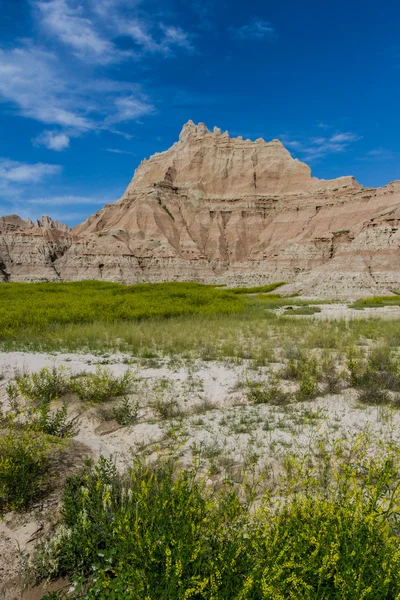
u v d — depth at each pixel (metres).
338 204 123.38
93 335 14.89
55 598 3.23
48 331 15.88
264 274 102.25
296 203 137.38
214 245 137.62
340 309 34.25
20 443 5.11
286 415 7.21
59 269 123.50
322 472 4.85
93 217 159.25
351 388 8.84
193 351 13.01
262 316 23.66
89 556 3.66
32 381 8.70
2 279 116.19
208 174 158.38
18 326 16.88
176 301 29.59
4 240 127.25
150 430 6.84
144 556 3.03
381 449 5.50
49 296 36.94
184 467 5.20
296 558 2.91
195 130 178.38
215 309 23.92
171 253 127.25
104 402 8.17
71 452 5.81
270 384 9.05
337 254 70.56
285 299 51.53
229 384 9.39
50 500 4.62
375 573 2.73
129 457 5.84
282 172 154.12
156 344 14.02
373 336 15.69
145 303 25.98
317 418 6.98
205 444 6.02
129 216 142.12
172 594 2.76
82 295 39.00
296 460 5.18
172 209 147.00
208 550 3.17
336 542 2.86
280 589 2.62
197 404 8.07
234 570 2.89
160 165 172.25
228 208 148.25
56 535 3.96
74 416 7.61
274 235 135.12
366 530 3.00
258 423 6.89
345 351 11.86
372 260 65.62
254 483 4.74
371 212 113.00
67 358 11.98
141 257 125.62
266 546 2.92
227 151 160.88
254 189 151.25
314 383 8.78
